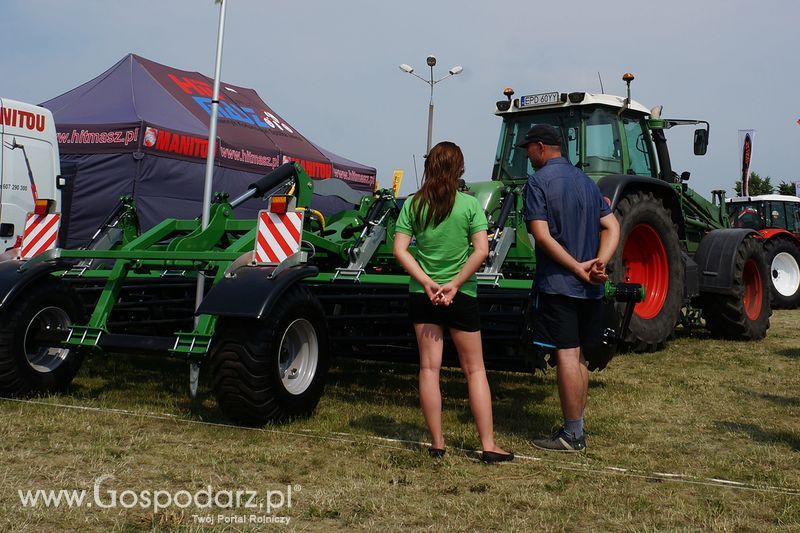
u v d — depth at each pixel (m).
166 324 5.57
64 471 3.12
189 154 12.62
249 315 3.77
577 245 3.68
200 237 4.89
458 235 3.41
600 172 7.27
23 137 7.52
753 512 2.83
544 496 2.97
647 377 5.82
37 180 7.66
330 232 5.64
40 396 4.60
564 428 3.75
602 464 3.45
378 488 3.03
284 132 16.02
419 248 3.48
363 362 6.39
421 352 3.51
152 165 11.99
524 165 7.71
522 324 4.41
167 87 14.01
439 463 3.38
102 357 6.21
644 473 3.32
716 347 7.66
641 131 7.97
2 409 4.21
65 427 3.83
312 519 2.69
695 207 8.99
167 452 3.44
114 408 4.32
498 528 2.64
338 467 3.30
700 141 8.00
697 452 3.72
